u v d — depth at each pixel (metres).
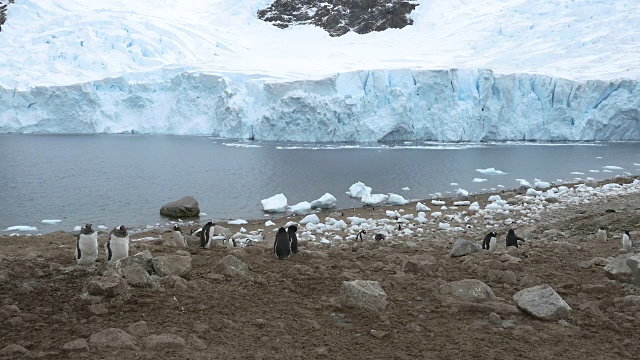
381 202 27.97
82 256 9.22
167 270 8.56
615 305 8.02
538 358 6.23
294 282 8.76
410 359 6.12
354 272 9.55
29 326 6.55
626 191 28.38
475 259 10.52
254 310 7.44
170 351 5.98
